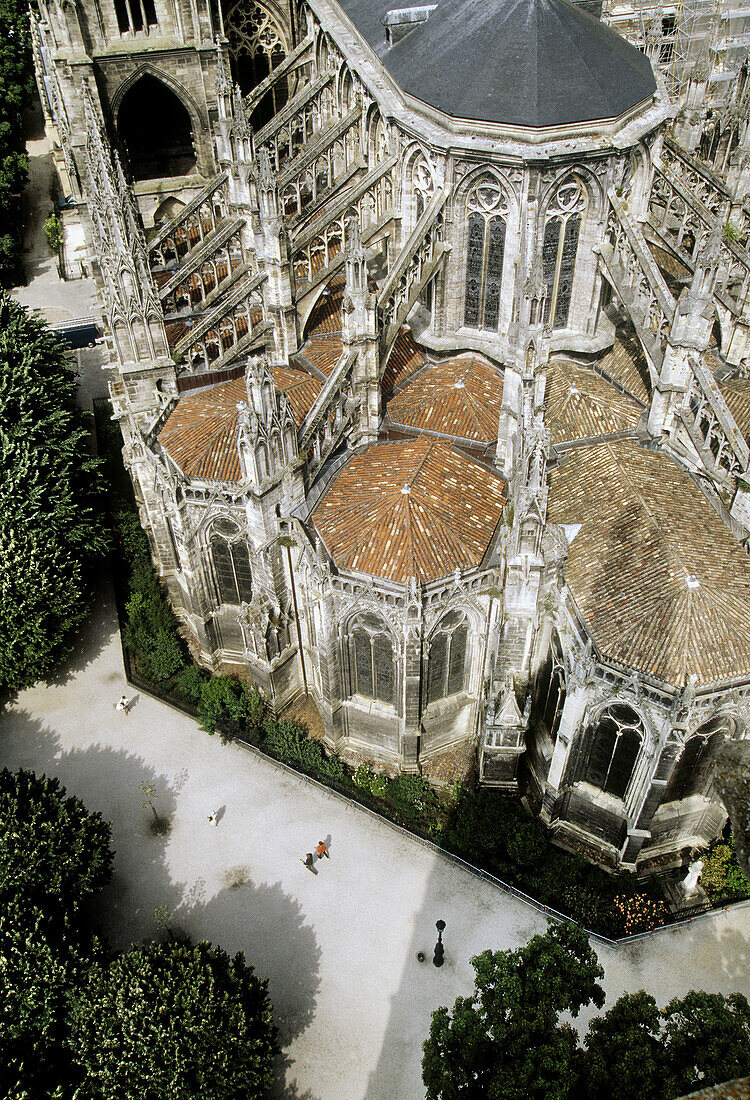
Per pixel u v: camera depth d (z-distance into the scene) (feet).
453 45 181.68
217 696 195.72
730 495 165.27
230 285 224.12
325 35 240.53
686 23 285.02
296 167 217.97
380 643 168.96
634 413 187.93
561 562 157.38
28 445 211.61
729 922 157.07
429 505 166.61
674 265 225.56
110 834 168.25
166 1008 126.82
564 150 165.17
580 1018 144.66
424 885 165.07
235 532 187.93
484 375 195.42
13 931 136.15
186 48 242.37
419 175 190.08
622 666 142.10
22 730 200.95
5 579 193.16
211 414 195.42
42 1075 127.95
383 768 188.44
